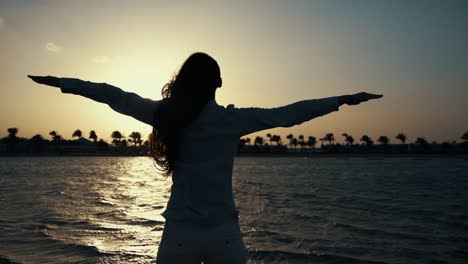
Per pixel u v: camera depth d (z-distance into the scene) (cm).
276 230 884
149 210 1191
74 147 17162
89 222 941
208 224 171
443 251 691
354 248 707
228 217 175
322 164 8488
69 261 595
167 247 175
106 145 17925
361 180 3122
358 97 177
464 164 8025
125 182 2786
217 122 173
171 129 170
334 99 177
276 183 2761
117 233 810
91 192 1855
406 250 696
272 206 1370
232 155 178
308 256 650
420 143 17138
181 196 175
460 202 1512
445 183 2728
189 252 172
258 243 745
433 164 8138
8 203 1330
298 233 846
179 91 174
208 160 174
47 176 3422
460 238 800
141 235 793
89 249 669
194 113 170
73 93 174
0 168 5294
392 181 2989
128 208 1235
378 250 695
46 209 1175
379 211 1232
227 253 173
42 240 734
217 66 184
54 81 172
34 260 596
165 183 2730
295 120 175
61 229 845
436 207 1346
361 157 16812
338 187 2367
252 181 3022
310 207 1339
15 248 670
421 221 1030
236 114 175
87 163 8444
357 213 1181
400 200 1592
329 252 676
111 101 177
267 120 174
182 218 170
